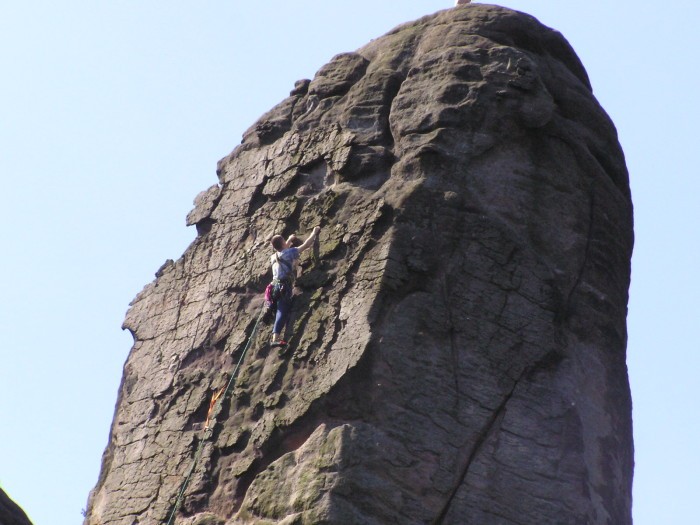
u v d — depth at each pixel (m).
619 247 70.44
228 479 65.06
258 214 72.44
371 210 66.94
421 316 64.25
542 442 63.59
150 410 71.06
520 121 68.88
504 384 64.06
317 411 63.09
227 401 67.50
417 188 66.69
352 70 73.38
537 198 68.38
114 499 69.25
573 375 65.69
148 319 74.81
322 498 60.00
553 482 62.91
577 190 69.69
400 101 69.75
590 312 67.69
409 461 61.41
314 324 65.62
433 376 63.28
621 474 65.94
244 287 71.00
